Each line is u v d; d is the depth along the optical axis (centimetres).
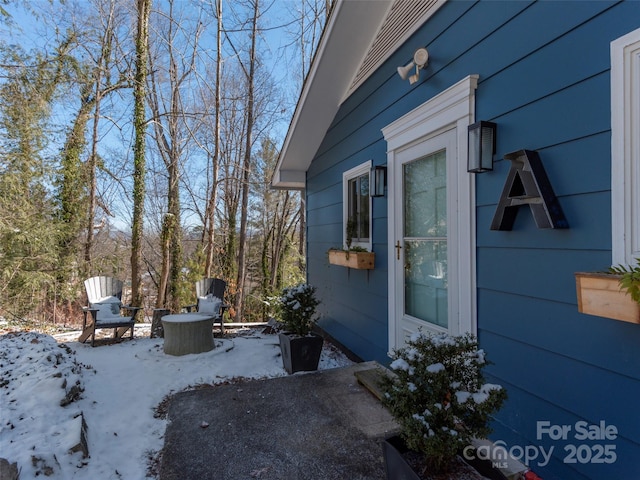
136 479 194
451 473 150
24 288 661
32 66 679
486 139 208
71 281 795
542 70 179
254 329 618
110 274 967
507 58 201
